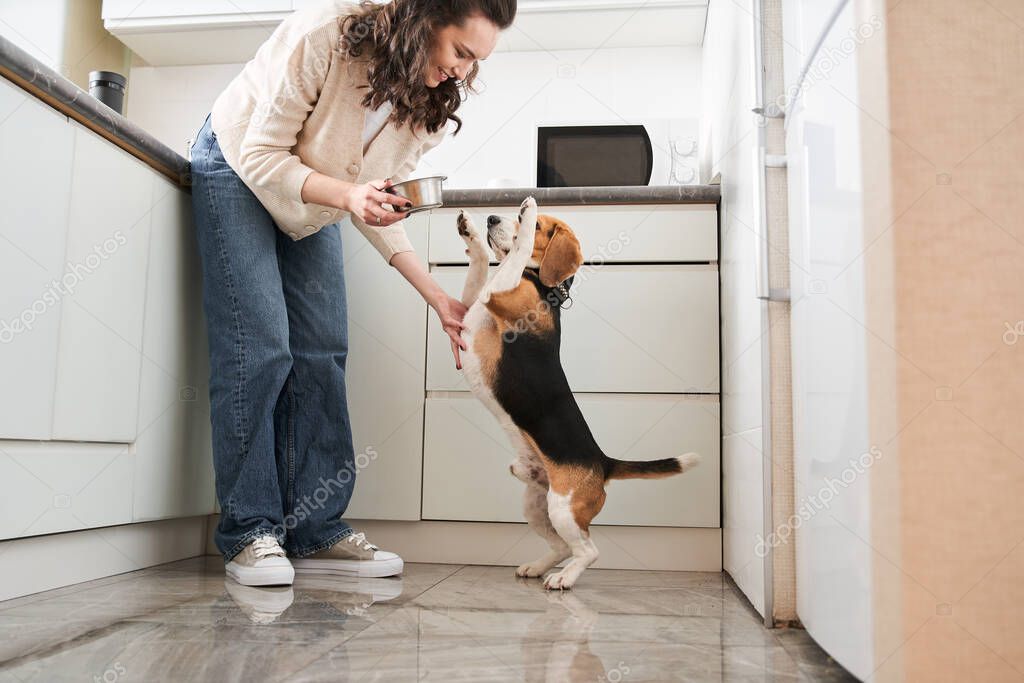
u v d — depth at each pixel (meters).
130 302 1.55
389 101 1.38
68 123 1.37
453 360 1.88
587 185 2.12
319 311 1.70
